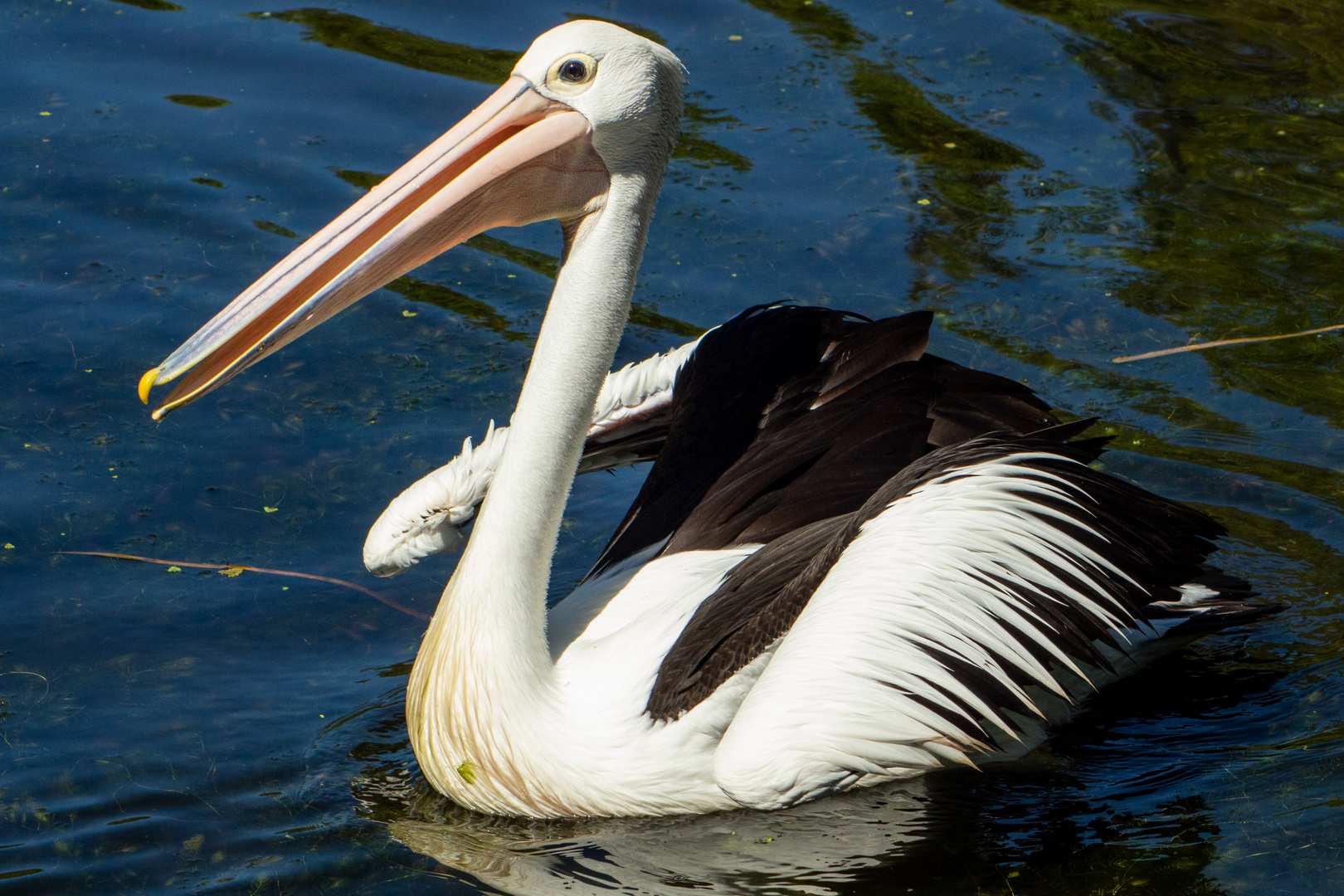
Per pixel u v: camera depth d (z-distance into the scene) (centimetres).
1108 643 866
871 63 1756
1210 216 1495
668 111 862
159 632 1034
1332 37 1845
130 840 836
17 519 1133
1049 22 1856
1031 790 867
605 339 865
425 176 855
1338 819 826
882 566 827
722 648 834
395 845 838
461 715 862
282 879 805
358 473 1202
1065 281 1402
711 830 849
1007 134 1625
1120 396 1255
